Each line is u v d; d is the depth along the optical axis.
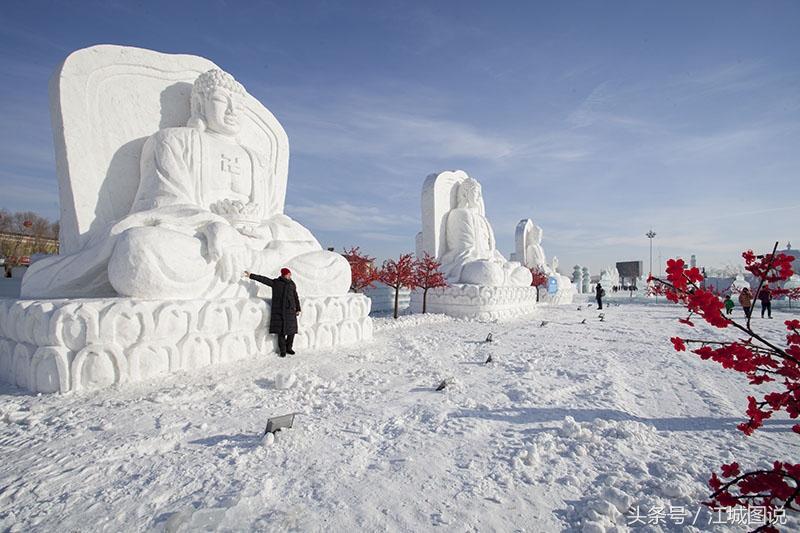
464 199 16.84
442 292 14.51
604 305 23.67
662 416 4.36
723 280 27.55
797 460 3.26
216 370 5.47
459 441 3.56
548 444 3.50
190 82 8.30
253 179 8.47
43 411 4.02
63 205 6.80
